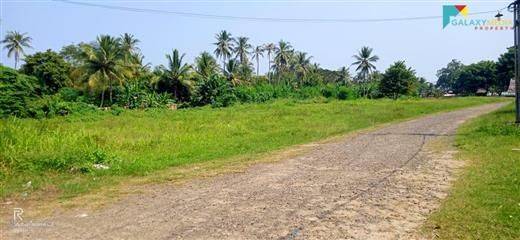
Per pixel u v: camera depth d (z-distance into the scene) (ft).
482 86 271.08
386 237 17.31
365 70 226.79
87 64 155.84
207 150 44.21
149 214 20.84
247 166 34.78
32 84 122.21
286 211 21.17
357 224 19.02
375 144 48.03
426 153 40.68
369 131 63.67
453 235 17.25
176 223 19.33
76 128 61.98
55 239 17.21
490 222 18.51
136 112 116.67
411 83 197.47
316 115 92.48
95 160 35.01
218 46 216.95
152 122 81.61
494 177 27.32
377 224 18.99
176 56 180.65
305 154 41.27
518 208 20.25
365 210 21.25
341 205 22.21
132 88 157.28
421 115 100.42
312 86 226.58
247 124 74.95
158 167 34.37
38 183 27.76
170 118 93.71
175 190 26.22
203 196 24.52
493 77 263.70
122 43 197.77
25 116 104.22
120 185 27.84
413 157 38.27
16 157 32.48
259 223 19.24
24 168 31.17
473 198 22.53
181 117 94.73
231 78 198.90
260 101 167.84
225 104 154.61
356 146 46.57
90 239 17.21
